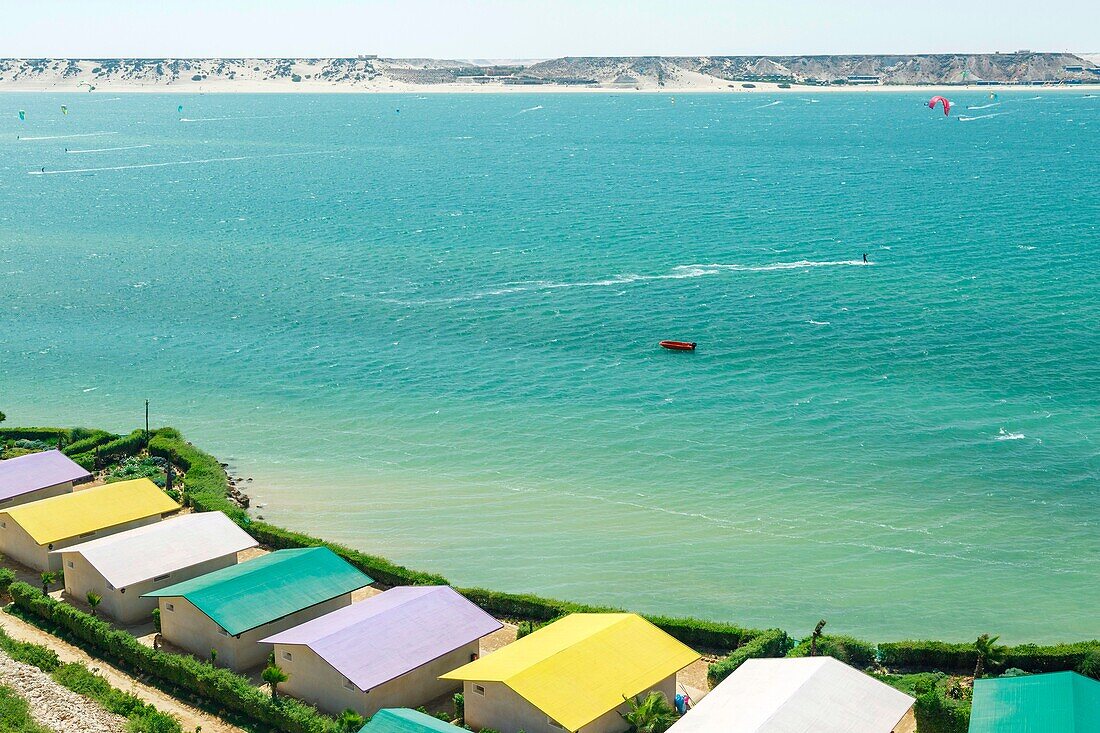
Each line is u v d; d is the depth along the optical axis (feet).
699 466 408.46
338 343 567.59
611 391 490.08
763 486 390.83
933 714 215.10
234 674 244.63
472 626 247.29
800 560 338.34
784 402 472.44
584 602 314.55
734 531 357.61
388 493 387.55
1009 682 213.66
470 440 436.35
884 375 505.66
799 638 289.33
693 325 587.68
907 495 382.22
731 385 495.41
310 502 379.35
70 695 220.84
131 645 246.68
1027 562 336.70
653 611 308.81
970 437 432.25
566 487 392.27
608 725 214.07
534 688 213.05
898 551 343.67
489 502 380.37
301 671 236.63
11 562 312.29
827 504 375.86
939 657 254.68
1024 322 584.81
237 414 467.11
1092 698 202.59
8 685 218.79
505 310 622.54
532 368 523.29
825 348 545.44
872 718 203.31
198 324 606.96
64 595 291.99
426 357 542.16
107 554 280.92
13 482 341.21
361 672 226.17
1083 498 378.53
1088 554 341.41
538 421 455.22
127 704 221.46
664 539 352.69
